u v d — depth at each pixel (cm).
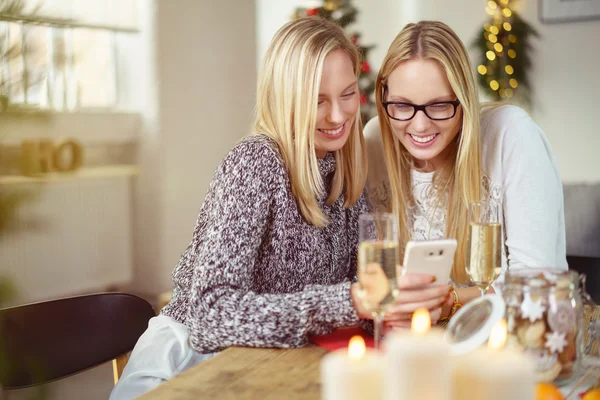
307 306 134
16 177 354
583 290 114
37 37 366
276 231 155
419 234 193
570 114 491
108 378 338
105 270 431
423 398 73
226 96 523
